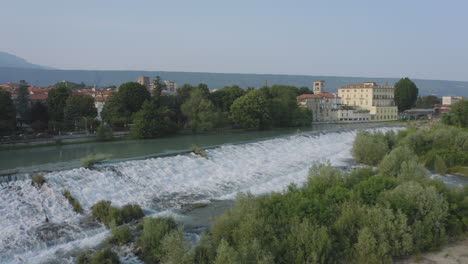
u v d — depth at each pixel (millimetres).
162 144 73688
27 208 31969
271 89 146875
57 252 26062
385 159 47000
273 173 51188
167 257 23578
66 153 59781
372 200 29172
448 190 33344
